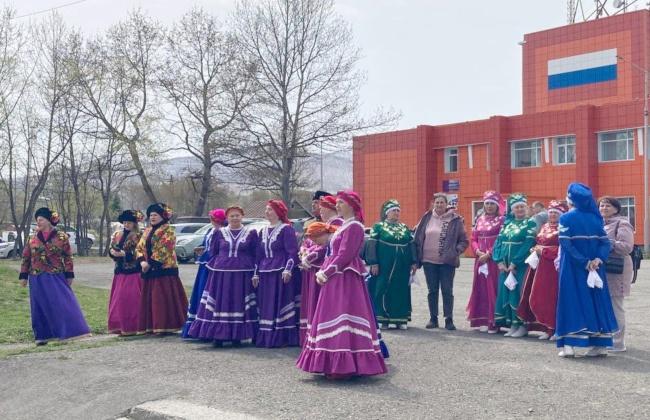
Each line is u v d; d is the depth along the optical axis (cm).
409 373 815
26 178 3953
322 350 773
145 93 4144
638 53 4425
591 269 874
